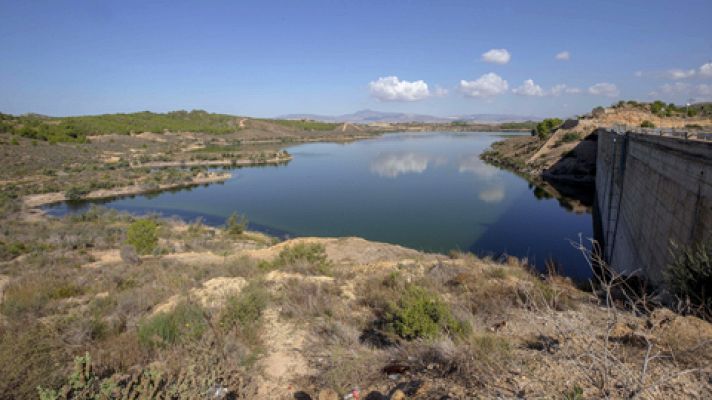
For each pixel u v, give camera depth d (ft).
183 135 492.13
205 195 200.03
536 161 249.75
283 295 31.17
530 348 16.74
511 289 31.32
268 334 23.36
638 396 11.00
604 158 137.18
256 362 19.35
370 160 333.01
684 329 15.81
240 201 183.32
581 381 12.56
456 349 16.46
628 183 78.07
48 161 263.29
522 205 159.74
